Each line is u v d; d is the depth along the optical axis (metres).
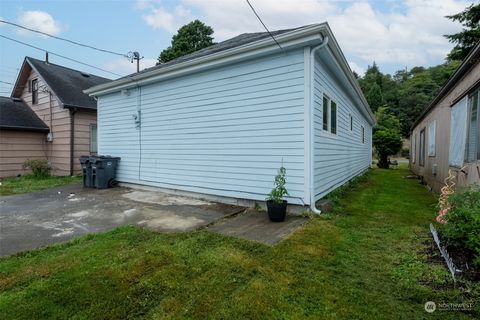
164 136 6.80
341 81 6.93
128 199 6.12
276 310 2.02
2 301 2.11
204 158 6.00
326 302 2.11
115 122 8.05
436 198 6.40
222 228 3.93
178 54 23.38
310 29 4.16
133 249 3.10
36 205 5.53
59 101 10.02
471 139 4.73
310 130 4.54
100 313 1.98
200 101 5.98
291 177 4.76
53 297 2.16
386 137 17.44
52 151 11.18
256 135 5.14
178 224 4.14
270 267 2.67
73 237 3.57
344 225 4.02
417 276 2.46
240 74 5.29
